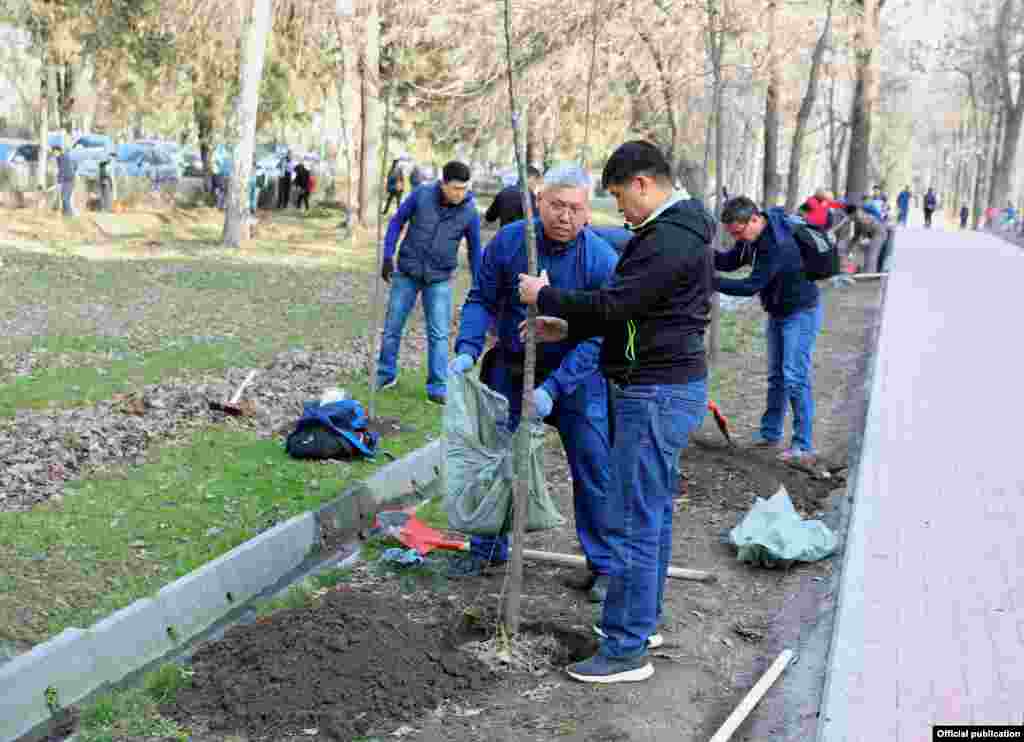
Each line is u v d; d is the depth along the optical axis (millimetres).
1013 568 5297
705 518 6328
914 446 7617
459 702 4074
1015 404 9016
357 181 31016
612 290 3916
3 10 25844
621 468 4137
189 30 25844
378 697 3992
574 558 5531
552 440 8219
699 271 4020
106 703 3998
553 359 5074
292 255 21688
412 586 5238
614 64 17469
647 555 4191
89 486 6254
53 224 23031
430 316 8945
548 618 4852
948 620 4668
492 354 5312
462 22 17969
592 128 22609
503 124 21141
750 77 18469
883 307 15266
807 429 7590
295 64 28406
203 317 13492
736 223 7223
